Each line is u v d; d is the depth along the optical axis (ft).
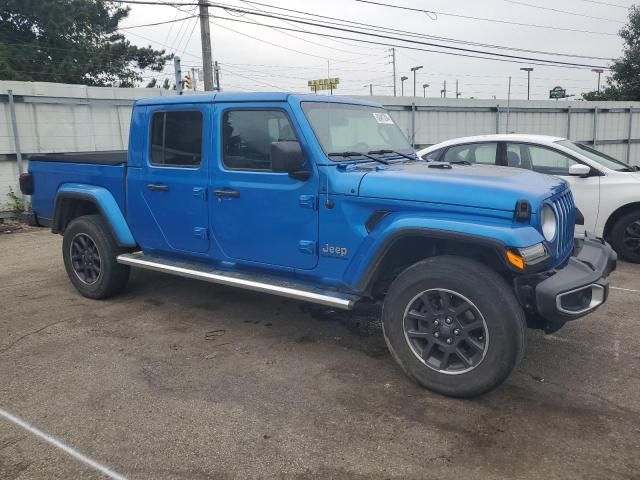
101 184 17.49
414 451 9.64
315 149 12.68
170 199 15.56
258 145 13.70
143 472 9.18
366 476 8.99
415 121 55.26
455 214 11.11
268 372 12.88
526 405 11.20
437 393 11.64
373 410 11.05
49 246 28.37
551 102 62.69
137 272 21.95
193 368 13.12
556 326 11.66
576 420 10.62
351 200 12.23
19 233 33.17
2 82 36.83
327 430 10.35
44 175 19.40
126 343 14.71
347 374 12.73
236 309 17.42
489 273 10.78
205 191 14.67
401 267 13.01
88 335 15.30
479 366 10.93
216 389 12.04
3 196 37.81
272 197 13.42
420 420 10.64
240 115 13.96
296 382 12.35
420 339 11.80
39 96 38.55
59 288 20.01
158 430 10.43
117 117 42.83
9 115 37.45
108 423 10.68
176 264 16.02
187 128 15.03
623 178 22.25
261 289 13.65
